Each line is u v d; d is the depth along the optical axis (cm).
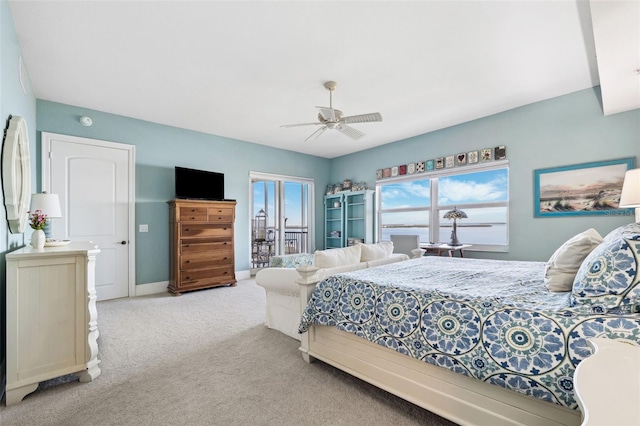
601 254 128
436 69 308
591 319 119
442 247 441
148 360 235
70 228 396
